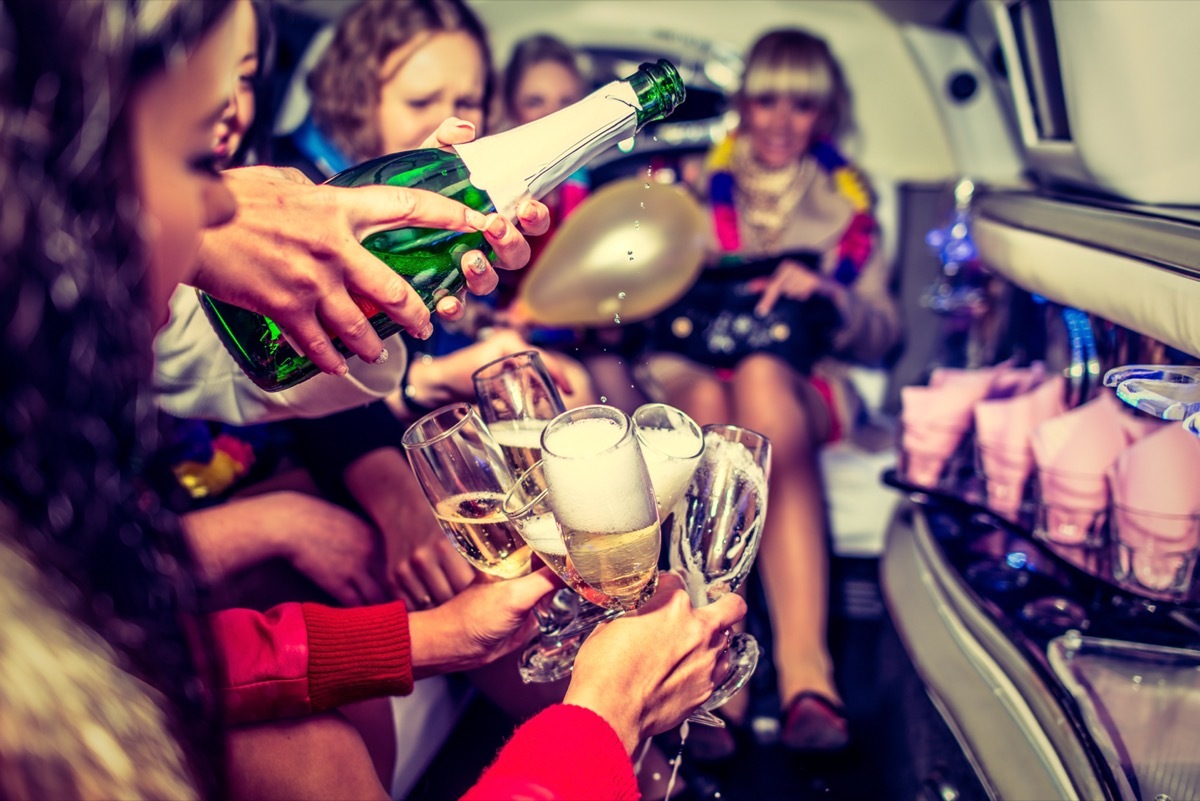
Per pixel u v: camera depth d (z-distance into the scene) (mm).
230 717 783
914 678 1547
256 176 695
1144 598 1001
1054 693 1042
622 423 688
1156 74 1009
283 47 2094
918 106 2195
